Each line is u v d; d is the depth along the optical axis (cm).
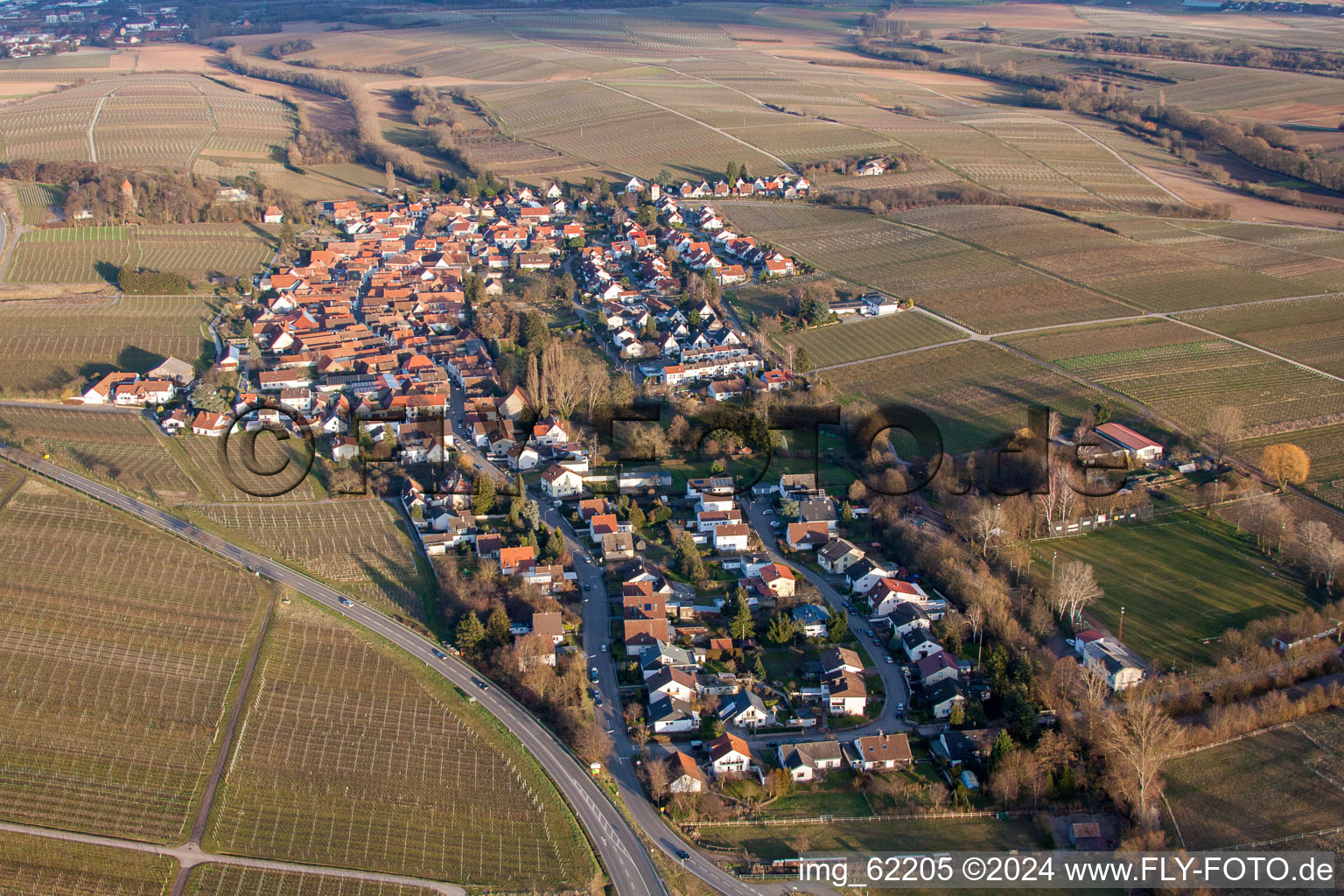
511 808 12600
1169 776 12769
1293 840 11756
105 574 16375
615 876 11656
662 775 12938
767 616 16338
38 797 12512
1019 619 15875
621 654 15488
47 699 13950
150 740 13388
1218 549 17438
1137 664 14575
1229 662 14200
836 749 13500
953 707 13950
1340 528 17662
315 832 12188
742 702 14212
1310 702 13600
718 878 11712
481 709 14175
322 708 14025
